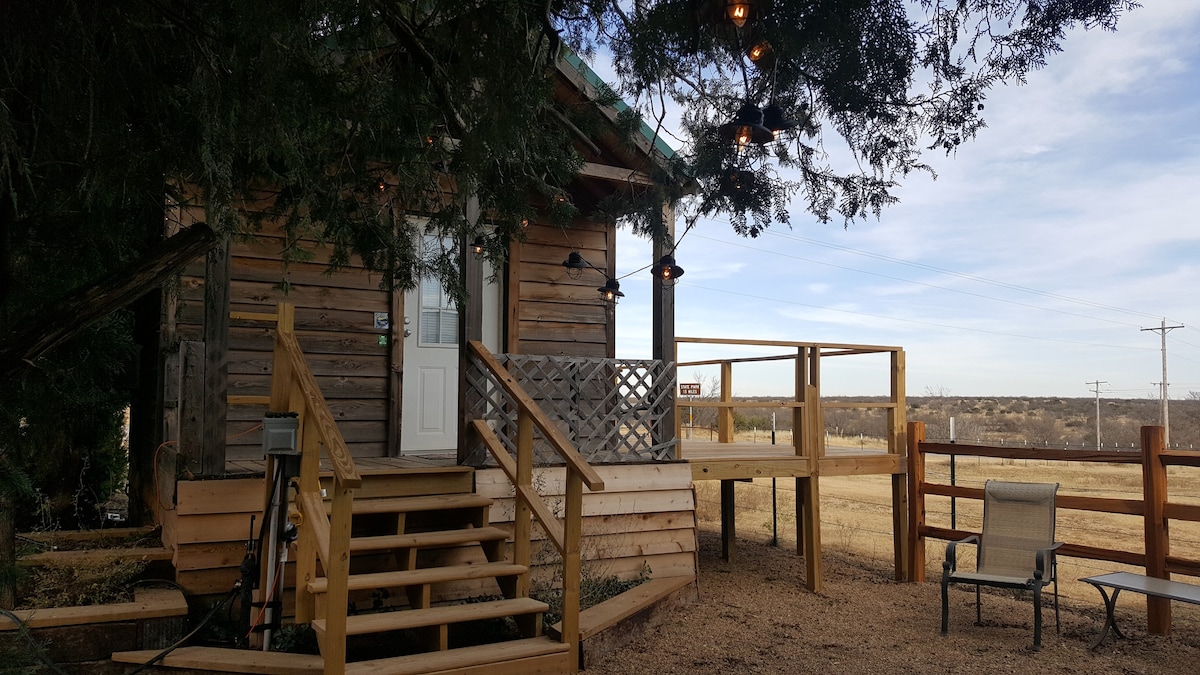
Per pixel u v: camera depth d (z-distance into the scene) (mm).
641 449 6473
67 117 3055
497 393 5832
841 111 3934
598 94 4883
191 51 3197
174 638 4363
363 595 5215
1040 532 6160
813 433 7371
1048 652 5371
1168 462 5953
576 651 4590
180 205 3773
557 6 3652
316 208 4223
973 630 5914
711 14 3084
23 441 3791
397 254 4590
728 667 4867
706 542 10023
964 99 3643
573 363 6148
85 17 2951
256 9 2746
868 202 4199
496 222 5273
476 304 5719
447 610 4504
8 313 3268
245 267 6805
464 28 3232
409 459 6535
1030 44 3414
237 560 4930
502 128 3432
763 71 3928
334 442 3871
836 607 6574
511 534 5652
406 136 4195
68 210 3408
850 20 3340
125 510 7969
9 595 4168
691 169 4414
